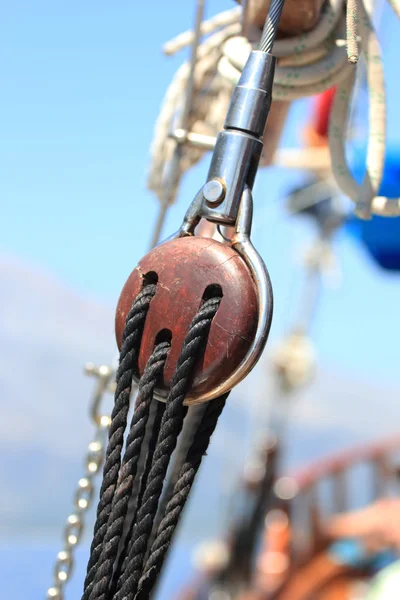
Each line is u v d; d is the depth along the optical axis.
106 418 1.54
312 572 4.87
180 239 1.14
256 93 1.14
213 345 1.09
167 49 1.62
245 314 1.09
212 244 1.12
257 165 1.14
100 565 1.08
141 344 1.12
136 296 1.13
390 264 4.07
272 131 1.56
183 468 1.11
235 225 1.13
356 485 5.25
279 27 1.29
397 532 4.75
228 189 1.13
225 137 1.14
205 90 1.62
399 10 1.25
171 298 1.12
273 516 5.12
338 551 4.85
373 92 1.29
